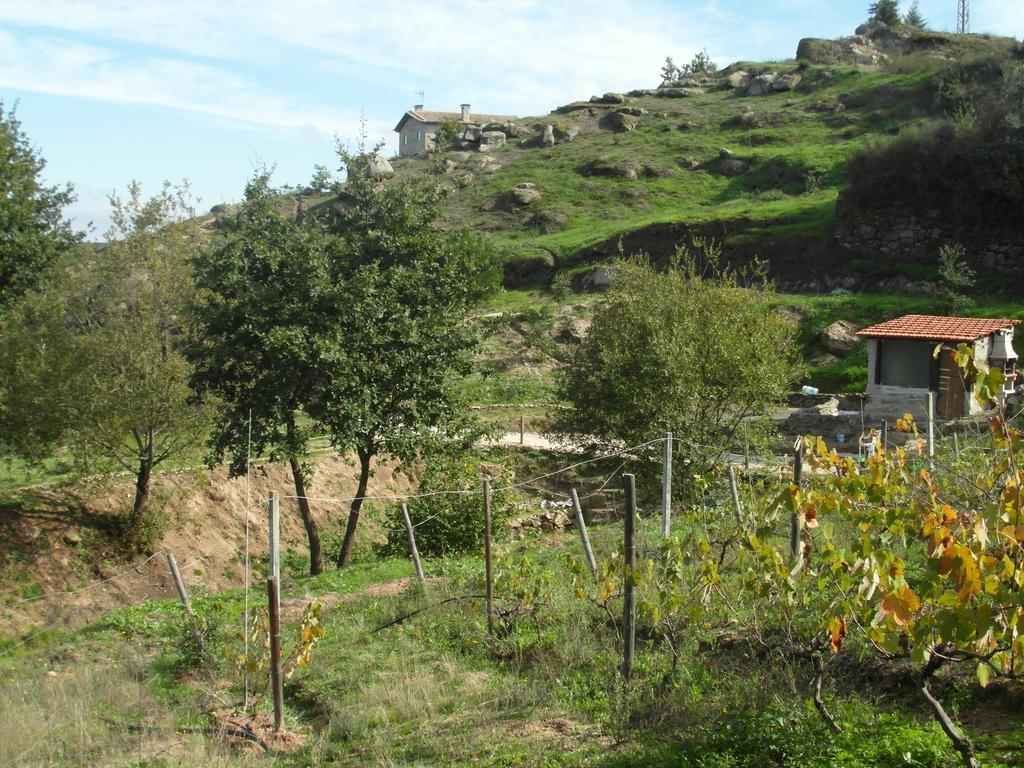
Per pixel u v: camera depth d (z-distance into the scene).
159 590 20.75
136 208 21.41
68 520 21.16
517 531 21.94
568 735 7.79
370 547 24.14
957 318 27.72
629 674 8.47
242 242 18.95
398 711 8.90
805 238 45.56
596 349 22.09
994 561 5.28
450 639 11.05
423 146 95.75
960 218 41.28
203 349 18.98
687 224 49.41
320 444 28.64
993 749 6.12
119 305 21.11
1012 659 5.58
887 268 41.59
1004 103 42.34
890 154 43.81
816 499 6.74
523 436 29.72
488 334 20.78
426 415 19.38
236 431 18.44
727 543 9.09
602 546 13.86
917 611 5.65
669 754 6.93
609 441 21.59
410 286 19.28
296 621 12.61
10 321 21.83
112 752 8.26
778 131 69.50
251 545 23.19
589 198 64.31
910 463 12.34
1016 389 26.39
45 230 31.42
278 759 8.20
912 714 6.96
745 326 20.41
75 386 20.12
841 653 7.95
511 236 59.16
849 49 86.81
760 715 7.02
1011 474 5.98
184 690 10.17
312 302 18.25
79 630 14.54
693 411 19.67
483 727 8.21
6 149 30.05
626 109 83.19
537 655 9.96
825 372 33.66
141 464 21.66
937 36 84.31
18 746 8.34
